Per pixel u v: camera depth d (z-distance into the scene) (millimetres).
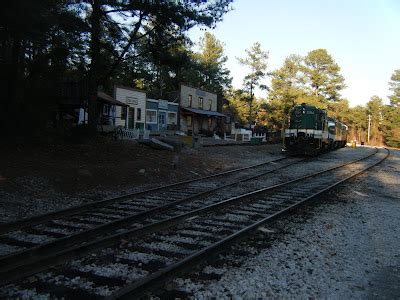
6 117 15523
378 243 7547
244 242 7172
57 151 15453
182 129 45781
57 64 17453
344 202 11664
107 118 31281
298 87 78812
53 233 7348
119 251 6391
